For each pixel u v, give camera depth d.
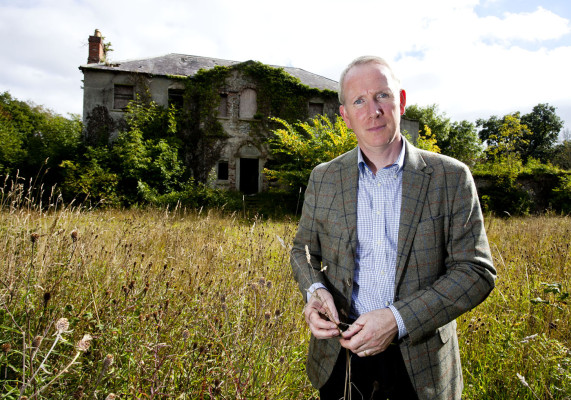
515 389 1.96
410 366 1.29
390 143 1.42
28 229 2.43
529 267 3.71
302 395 1.80
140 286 2.33
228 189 18.38
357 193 1.48
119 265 2.54
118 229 4.05
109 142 17.41
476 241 1.30
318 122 16.58
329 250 1.53
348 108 1.44
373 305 1.43
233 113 18.64
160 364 1.47
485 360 2.29
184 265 3.06
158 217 6.17
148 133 17.58
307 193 1.67
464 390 1.98
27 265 1.96
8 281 1.78
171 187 16.59
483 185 19.34
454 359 1.44
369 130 1.37
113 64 18.33
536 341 2.18
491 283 1.26
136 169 15.78
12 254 1.99
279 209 15.46
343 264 1.47
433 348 1.32
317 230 1.60
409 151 1.43
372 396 1.42
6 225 2.45
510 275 3.67
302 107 19.39
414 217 1.33
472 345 2.41
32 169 16.66
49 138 19.02
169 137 17.75
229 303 2.21
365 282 1.45
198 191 15.79
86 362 1.61
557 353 2.02
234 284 2.74
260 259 3.60
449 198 1.33
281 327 2.07
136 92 17.92
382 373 1.41
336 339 1.45
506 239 5.78
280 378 1.82
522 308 2.83
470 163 32.56
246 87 18.75
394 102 1.39
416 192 1.35
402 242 1.33
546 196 19.33
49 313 1.69
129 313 1.94
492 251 4.64
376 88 1.35
